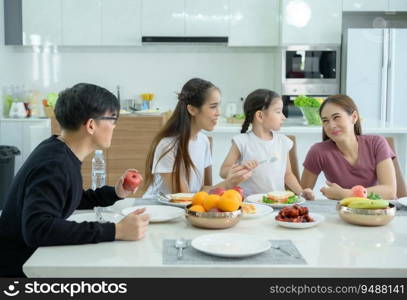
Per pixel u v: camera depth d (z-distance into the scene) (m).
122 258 1.24
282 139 2.54
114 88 5.70
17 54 5.62
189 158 2.20
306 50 5.25
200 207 1.57
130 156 3.66
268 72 5.73
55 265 1.18
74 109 1.45
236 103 5.75
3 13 5.26
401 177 2.45
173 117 2.24
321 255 1.27
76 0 5.26
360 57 5.10
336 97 2.30
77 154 1.50
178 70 5.70
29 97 5.46
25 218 1.33
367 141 2.32
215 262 1.21
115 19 5.29
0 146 4.75
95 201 1.78
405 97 5.07
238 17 5.32
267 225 1.61
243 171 1.93
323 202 1.99
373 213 1.56
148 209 1.75
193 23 5.30
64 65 5.66
